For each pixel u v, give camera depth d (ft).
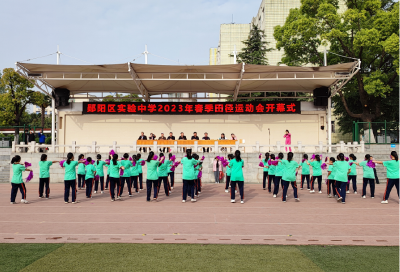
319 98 73.77
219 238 21.29
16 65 59.06
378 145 70.90
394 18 68.33
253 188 50.14
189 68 62.18
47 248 19.12
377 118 87.86
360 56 78.33
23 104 103.50
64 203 35.99
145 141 62.13
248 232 22.89
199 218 27.61
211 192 45.16
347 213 29.96
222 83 73.05
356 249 19.15
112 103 74.43
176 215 28.91
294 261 16.99
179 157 59.00
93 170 40.88
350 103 98.53
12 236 21.83
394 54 66.49
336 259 17.34
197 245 19.75
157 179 37.78
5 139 81.41
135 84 73.31
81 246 19.51
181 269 15.80
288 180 36.58
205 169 58.70
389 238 21.47
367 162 39.01
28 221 26.61
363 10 74.02
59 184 57.06
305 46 84.43
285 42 83.25
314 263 16.71
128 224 25.36
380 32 71.31
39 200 38.34
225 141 61.31
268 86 75.05
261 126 74.84
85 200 38.27
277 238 21.35
